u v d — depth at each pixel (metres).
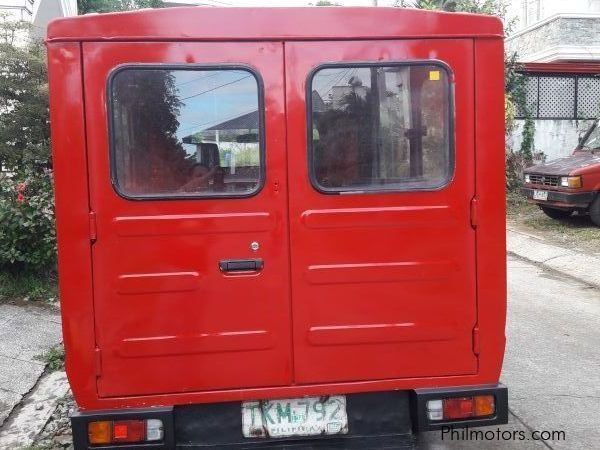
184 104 2.98
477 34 3.09
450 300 3.15
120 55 2.91
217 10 2.95
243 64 2.98
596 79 15.76
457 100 3.10
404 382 3.14
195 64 2.96
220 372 3.04
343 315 3.09
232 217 3.01
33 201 6.88
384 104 3.08
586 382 5.04
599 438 4.07
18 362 5.29
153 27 2.93
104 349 2.97
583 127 15.70
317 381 3.10
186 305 3.00
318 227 3.05
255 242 3.03
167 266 2.98
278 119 3.01
